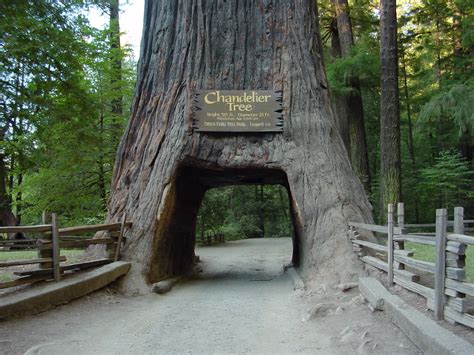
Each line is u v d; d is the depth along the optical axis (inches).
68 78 559.5
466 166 868.0
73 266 314.3
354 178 406.3
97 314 273.1
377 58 687.7
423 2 848.3
